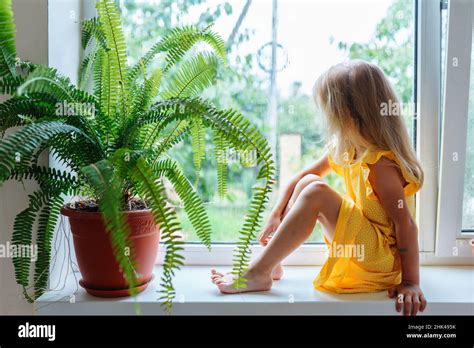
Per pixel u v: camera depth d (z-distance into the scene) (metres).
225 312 1.10
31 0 1.10
